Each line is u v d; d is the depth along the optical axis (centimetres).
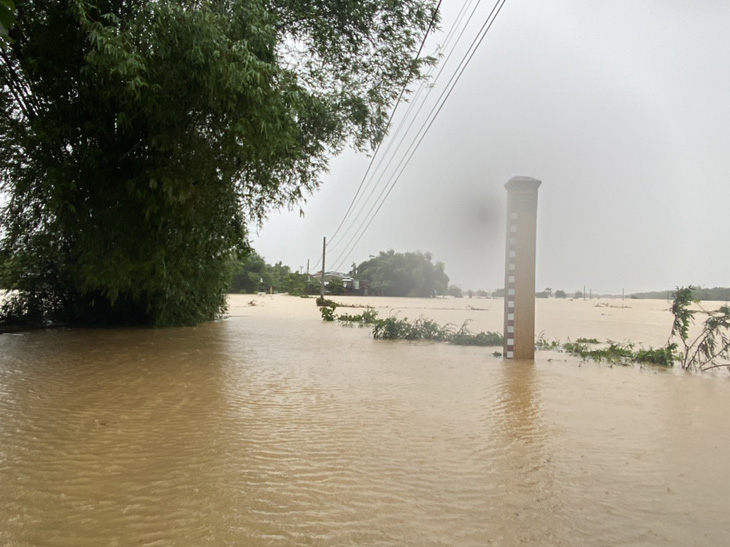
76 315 1508
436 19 1263
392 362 933
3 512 296
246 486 340
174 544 261
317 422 509
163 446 425
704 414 562
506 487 346
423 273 8975
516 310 991
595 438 466
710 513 310
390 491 335
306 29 1236
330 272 10444
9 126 1020
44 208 1090
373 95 1422
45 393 623
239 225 1314
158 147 918
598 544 270
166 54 768
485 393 664
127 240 1081
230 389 664
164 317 1527
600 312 3041
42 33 895
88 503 311
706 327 952
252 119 821
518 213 1001
